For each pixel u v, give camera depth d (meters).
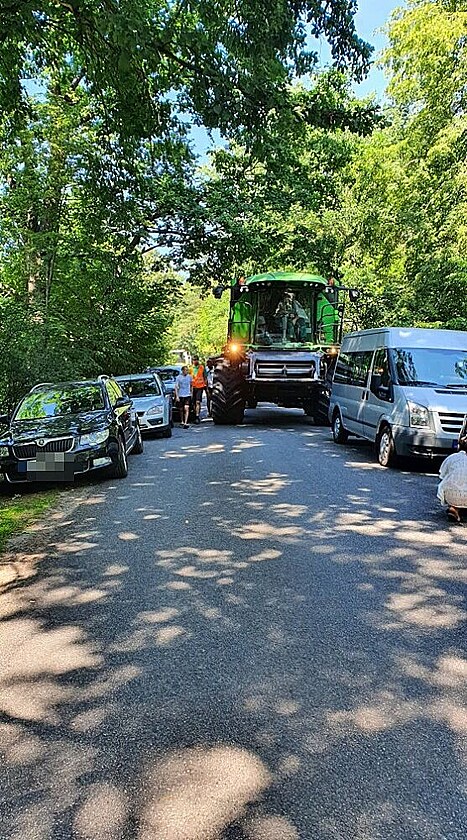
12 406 14.94
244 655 4.11
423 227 25.50
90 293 20.58
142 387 17.12
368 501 8.49
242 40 8.92
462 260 25.06
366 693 3.63
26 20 8.62
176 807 2.73
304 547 6.41
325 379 17.67
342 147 21.73
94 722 3.40
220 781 2.89
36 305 18.08
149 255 22.64
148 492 9.28
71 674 3.93
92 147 16.80
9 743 3.23
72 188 18.19
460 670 3.90
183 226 21.19
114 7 7.81
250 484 9.61
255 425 18.69
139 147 13.85
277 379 17.20
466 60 21.47
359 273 27.88
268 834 2.56
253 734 3.25
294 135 11.19
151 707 3.53
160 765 3.02
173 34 8.80
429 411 10.56
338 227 29.00
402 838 2.54
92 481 10.36
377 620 4.63
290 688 3.70
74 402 11.31
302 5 8.90
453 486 7.33
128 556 6.24
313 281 17.77
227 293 53.44
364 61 9.43
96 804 2.77
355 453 12.94
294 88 12.25
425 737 3.21
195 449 13.68
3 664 4.09
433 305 25.48
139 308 21.41
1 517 8.09
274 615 4.73
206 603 4.98
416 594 5.14
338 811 2.69
